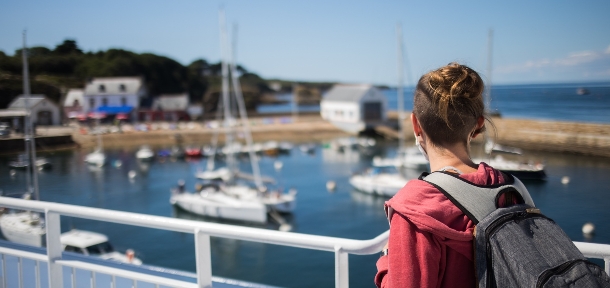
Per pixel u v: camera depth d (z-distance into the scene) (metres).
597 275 1.07
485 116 1.39
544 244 1.15
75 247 21.45
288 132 93.50
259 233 2.13
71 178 35.38
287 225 33.41
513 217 1.20
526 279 1.09
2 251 3.11
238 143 81.75
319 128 95.75
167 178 50.72
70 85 67.94
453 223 1.23
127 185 43.25
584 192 9.04
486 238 1.17
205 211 34.78
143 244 24.81
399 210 1.25
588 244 1.73
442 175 1.29
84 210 2.62
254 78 177.38
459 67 1.37
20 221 10.86
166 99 98.50
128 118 89.31
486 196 1.24
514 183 1.33
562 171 10.14
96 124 78.00
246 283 2.62
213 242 27.47
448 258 1.23
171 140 82.00
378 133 90.56
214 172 54.94
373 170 48.91
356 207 37.69
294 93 129.88
